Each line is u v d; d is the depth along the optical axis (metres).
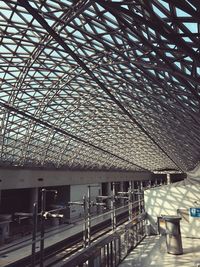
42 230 16.00
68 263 14.39
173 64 16.61
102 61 23.02
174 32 11.61
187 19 11.00
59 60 25.00
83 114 43.38
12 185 42.06
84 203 23.47
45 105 36.06
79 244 33.34
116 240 23.17
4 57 23.88
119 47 18.72
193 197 33.97
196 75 15.46
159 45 14.96
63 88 32.50
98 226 42.97
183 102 24.00
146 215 35.75
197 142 42.41
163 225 34.81
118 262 23.02
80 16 16.89
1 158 41.00
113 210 27.77
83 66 19.09
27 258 25.72
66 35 19.91
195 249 27.36
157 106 31.62
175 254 25.48
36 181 47.81
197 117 25.95
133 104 34.94
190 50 11.95
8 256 25.97
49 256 27.95
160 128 42.97
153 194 36.03
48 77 29.38
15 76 27.84
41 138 46.19
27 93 32.44
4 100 31.78
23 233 37.75
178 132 41.16
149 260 23.94
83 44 20.48
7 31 20.34
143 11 12.61
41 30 19.81
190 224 33.41
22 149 44.03
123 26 15.54
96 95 32.94
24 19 18.84
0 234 33.50
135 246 28.98
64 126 45.78
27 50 23.61
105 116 44.50
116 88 28.94
